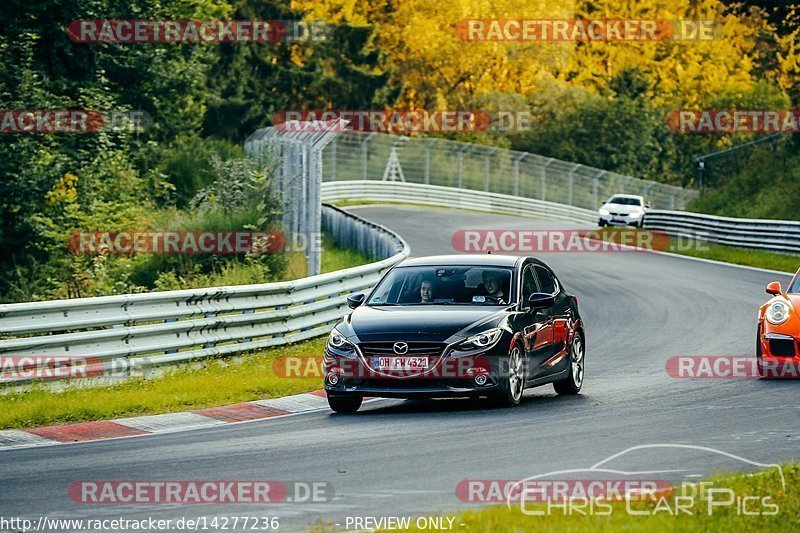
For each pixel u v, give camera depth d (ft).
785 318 177.68
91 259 359.25
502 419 146.00
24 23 431.84
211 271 355.77
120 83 499.10
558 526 86.12
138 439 137.18
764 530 87.04
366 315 158.92
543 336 164.14
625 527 85.15
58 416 151.12
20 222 357.20
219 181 395.75
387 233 361.92
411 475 112.47
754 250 444.96
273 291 220.23
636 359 207.62
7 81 385.09
